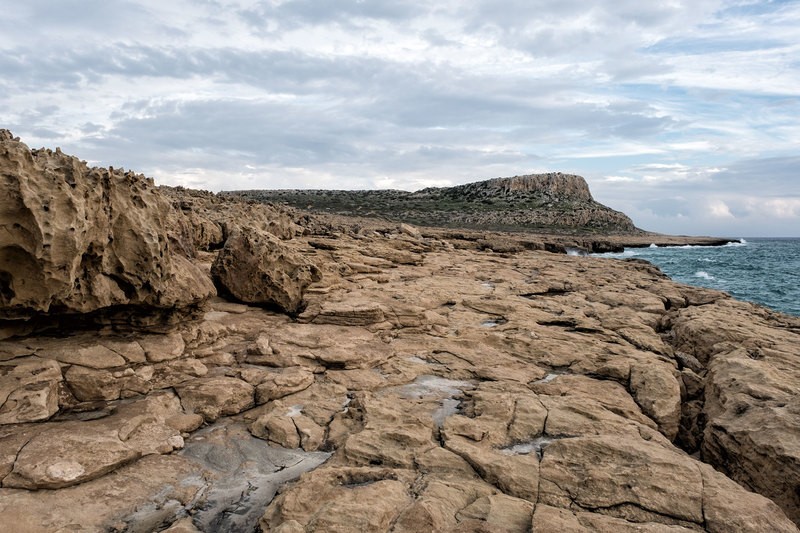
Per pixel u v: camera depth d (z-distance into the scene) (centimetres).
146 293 1127
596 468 841
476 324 1891
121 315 1156
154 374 1122
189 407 1055
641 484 797
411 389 1267
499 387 1252
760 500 763
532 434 1004
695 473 820
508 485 816
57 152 970
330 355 1349
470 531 674
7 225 849
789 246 13750
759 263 6806
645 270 4084
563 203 12475
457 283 2670
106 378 1022
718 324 1748
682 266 6256
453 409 1145
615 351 1563
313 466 907
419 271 3042
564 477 828
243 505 793
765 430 959
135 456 862
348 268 2505
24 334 1047
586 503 773
